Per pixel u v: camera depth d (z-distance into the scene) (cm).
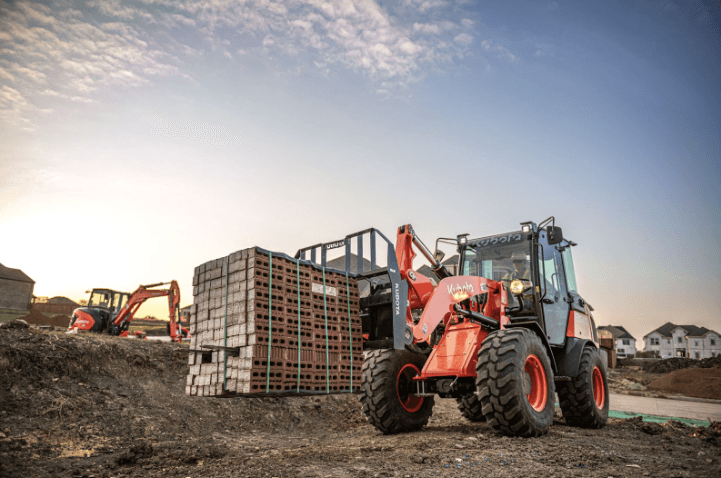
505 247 747
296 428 833
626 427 741
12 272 3947
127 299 1638
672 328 9562
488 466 428
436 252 750
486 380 568
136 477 398
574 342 736
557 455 477
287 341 515
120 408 719
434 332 717
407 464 434
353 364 590
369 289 660
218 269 547
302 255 727
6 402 638
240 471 407
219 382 510
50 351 796
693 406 1209
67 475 428
